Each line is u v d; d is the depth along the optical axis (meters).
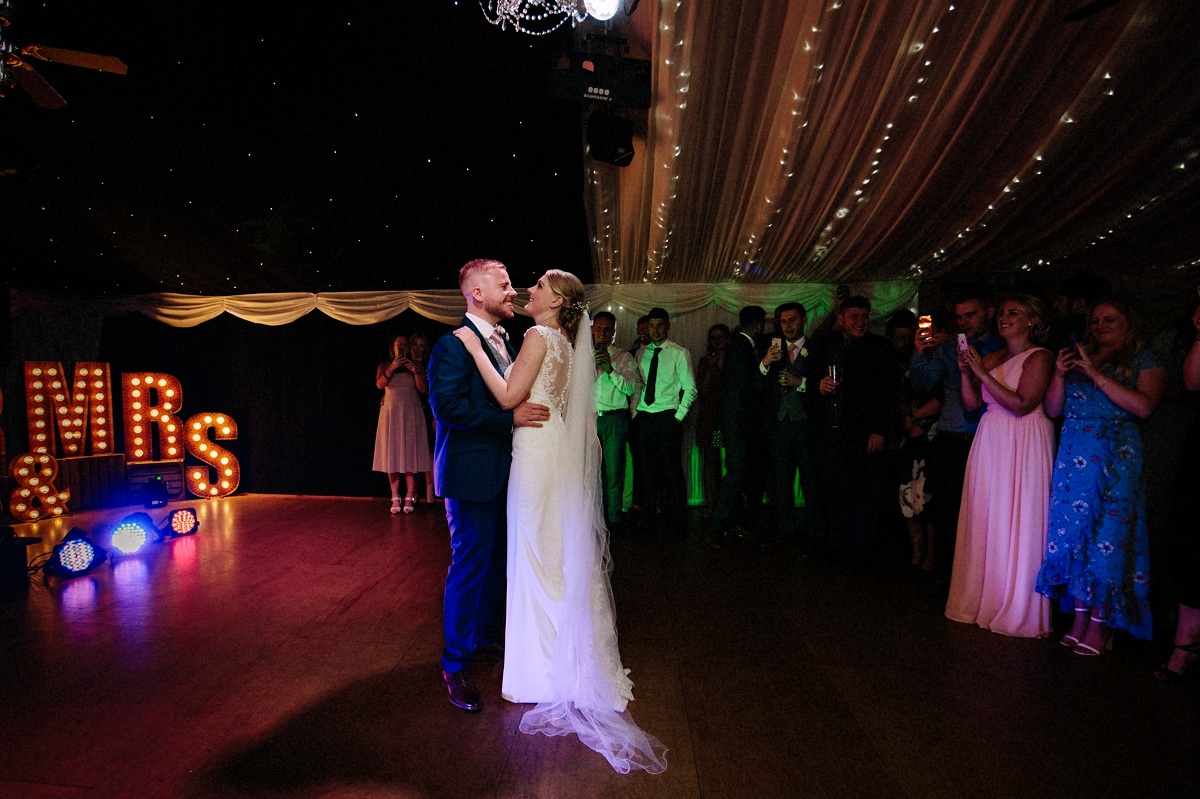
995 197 4.29
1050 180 4.09
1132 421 3.03
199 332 7.41
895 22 2.55
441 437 2.71
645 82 3.27
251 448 7.48
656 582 4.21
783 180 3.85
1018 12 2.51
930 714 2.51
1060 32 2.67
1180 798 1.99
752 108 3.20
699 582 4.21
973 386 3.71
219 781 2.08
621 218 5.05
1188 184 4.29
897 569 4.52
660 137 3.57
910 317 4.91
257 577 4.29
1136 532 3.04
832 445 4.55
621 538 5.43
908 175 3.93
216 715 2.51
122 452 6.93
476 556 2.66
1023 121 3.37
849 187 4.12
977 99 3.06
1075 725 2.43
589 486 2.71
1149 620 3.04
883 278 6.76
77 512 6.31
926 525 4.52
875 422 4.41
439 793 2.03
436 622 3.49
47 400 6.25
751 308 5.50
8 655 3.04
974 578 3.49
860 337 4.51
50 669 2.89
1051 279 6.92
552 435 2.67
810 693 2.69
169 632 3.33
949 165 3.80
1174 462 3.53
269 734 2.37
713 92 3.04
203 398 7.45
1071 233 5.22
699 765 2.18
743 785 2.06
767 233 5.01
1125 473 3.02
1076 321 3.82
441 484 2.66
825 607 3.73
